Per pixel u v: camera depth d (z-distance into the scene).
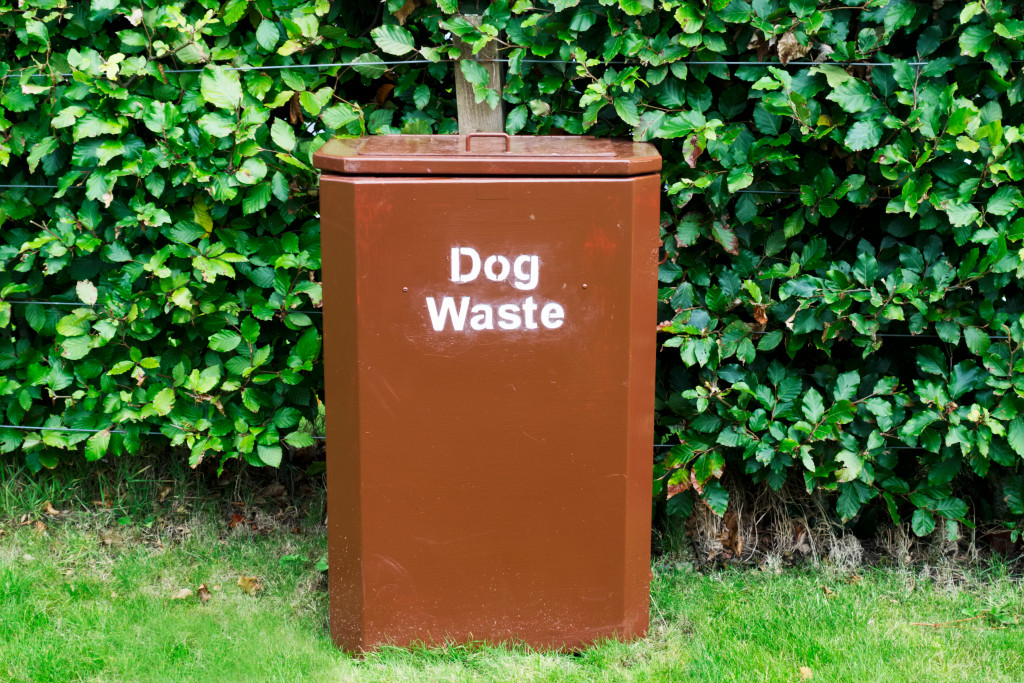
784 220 3.49
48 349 3.80
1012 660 3.09
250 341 3.56
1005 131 3.19
